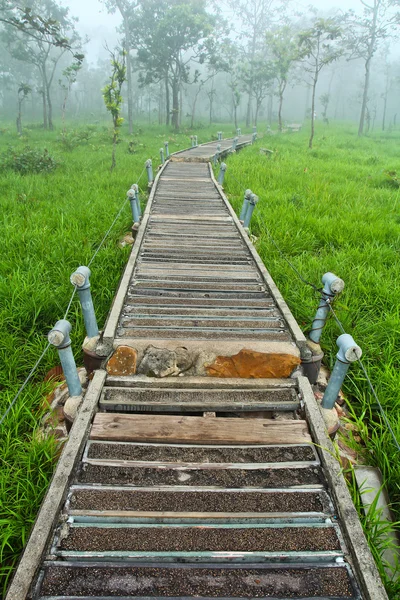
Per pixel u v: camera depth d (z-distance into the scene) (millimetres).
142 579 1829
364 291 4797
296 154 16625
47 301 4395
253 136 23828
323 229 6777
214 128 36125
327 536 2047
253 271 4863
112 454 2410
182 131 31281
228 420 2646
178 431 2555
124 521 2074
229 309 3916
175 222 6793
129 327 3488
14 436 3018
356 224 6953
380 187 10672
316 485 2291
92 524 2045
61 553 1907
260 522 2102
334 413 2787
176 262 5082
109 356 3164
